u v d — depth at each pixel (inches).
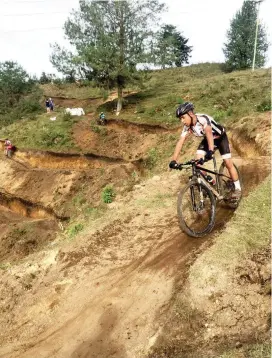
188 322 179.9
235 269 193.6
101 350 184.4
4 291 259.3
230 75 1409.9
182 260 221.6
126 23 1207.6
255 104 826.2
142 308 199.2
